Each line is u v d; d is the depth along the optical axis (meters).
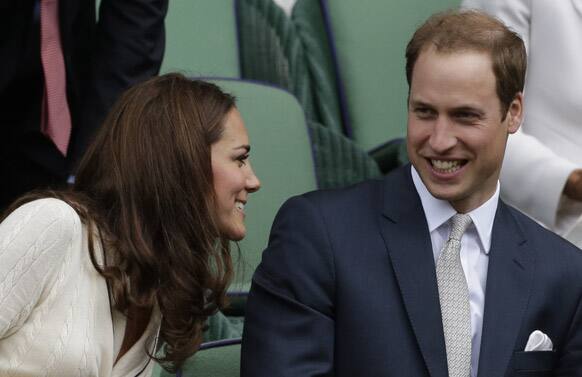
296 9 17.50
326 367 10.55
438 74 10.31
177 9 16.16
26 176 12.46
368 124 17.14
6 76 12.09
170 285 9.64
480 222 10.94
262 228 14.52
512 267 10.87
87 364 9.15
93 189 9.73
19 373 9.06
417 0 17.55
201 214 9.70
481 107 10.33
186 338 9.82
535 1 15.12
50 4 12.17
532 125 15.10
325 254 10.66
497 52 10.38
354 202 10.96
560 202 14.56
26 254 9.01
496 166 10.72
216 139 9.80
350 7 17.36
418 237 10.79
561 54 14.99
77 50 12.67
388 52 17.34
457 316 10.60
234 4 16.66
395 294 10.61
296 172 15.01
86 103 12.62
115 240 9.50
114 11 12.62
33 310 9.13
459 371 10.49
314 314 10.59
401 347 10.50
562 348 10.94
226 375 12.42
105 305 9.41
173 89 9.84
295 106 15.38
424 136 10.45
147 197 9.63
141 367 9.88
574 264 11.02
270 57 17.00
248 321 10.88
